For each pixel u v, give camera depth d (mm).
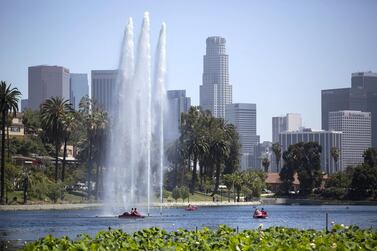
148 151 174750
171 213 179250
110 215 159625
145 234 51844
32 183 195750
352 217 172250
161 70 155625
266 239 47250
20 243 86438
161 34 149375
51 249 43281
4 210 178125
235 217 166250
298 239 48844
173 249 43812
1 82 184000
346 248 42375
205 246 44875
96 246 42719
